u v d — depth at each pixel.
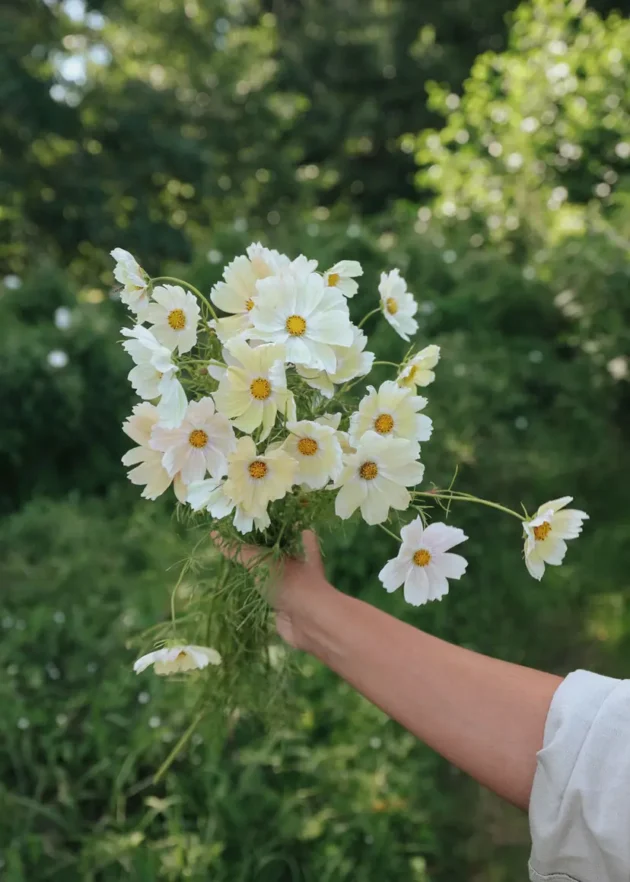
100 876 1.88
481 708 0.72
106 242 8.30
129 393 3.57
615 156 5.45
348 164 13.88
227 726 1.42
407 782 2.12
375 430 0.87
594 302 4.05
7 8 8.52
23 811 1.93
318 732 2.24
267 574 0.92
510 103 5.69
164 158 8.75
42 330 3.51
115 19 10.41
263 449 0.89
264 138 10.96
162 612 2.35
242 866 1.86
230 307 0.93
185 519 0.99
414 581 0.85
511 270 4.27
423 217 5.82
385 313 1.02
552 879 0.67
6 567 2.65
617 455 3.79
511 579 2.87
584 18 5.85
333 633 0.84
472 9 12.46
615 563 3.19
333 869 1.88
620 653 2.75
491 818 2.14
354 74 13.68
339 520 0.96
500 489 3.13
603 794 0.63
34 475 3.45
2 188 7.83
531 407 3.88
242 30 12.51
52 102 8.10
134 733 2.05
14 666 2.21
